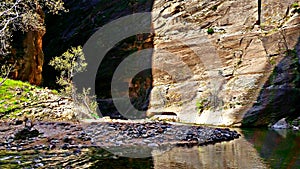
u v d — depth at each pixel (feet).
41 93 55.11
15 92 52.16
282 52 58.49
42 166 23.17
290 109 53.47
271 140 36.91
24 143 32.07
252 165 23.71
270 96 55.47
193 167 23.25
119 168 23.04
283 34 59.41
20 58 64.80
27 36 66.39
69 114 47.34
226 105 60.80
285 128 51.16
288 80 55.36
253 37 64.69
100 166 23.52
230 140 37.06
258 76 59.16
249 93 58.18
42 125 39.32
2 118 43.09
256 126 54.85
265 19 64.34
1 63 61.41
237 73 63.57
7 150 29.01
